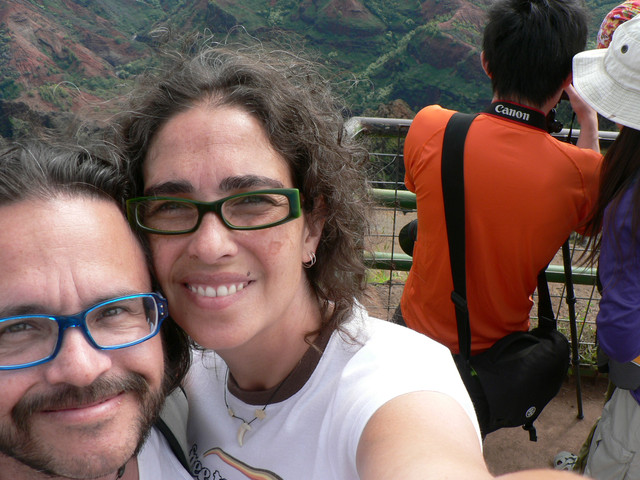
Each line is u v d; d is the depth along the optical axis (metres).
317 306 1.08
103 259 0.82
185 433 1.13
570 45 1.51
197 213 0.88
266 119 0.93
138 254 0.91
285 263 0.94
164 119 0.91
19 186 0.78
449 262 1.63
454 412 0.83
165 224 0.91
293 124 0.98
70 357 0.76
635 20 1.46
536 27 1.49
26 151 0.84
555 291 3.27
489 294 1.60
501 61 1.56
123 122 0.96
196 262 0.90
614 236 1.36
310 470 0.95
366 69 87.00
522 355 1.61
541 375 1.60
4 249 0.76
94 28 102.19
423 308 1.76
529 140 1.52
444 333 1.71
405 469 0.69
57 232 0.78
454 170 1.56
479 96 80.44
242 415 1.06
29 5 95.94
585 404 2.60
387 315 2.69
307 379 0.98
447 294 1.67
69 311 0.78
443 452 0.71
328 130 1.08
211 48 1.00
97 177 0.86
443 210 1.61
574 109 1.83
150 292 0.93
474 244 1.57
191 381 1.19
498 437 2.43
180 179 0.88
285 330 1.01
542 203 1.51
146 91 0.94
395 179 2.47
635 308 1.34
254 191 0.89
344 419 0.89
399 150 2.43
